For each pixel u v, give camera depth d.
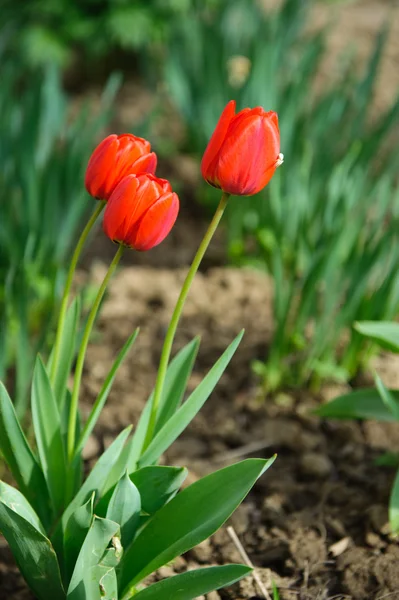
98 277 3.84
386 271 3.20
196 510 1.98
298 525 2.66
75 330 2.30
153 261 4.08
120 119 5.24
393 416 2.74
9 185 3.44
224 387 3.30
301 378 3.28
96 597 1.91
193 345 2.27
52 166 3.38
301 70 4.32
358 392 2.81
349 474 2.89
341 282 3.08
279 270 3.05
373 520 2.62
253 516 2.73
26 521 1.84
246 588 2.43
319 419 3.13
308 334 3.51
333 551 2.56
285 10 4.68
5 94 3.82
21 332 2.80
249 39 4.74
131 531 2.03
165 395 2.25
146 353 3.43
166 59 5.08
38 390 2.12
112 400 3.18
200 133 4.33
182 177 4.67
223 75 4.21
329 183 3.23
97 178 1.92
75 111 5.37
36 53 5.54
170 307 3.69
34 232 3.28
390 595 2.38
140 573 2.04
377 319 3.11
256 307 3.72
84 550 1.84
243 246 4.03
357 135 4.02
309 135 3.98
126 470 1.86
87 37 5.63
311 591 2.44
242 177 1.79
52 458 2.18
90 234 4.07
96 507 2.04
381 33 3.97
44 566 1.97
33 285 3.24
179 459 2.95
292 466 2.94
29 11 5.83
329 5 6.71
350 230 3.26
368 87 4.02
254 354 3.45
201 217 4.45
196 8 5.23
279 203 3.55
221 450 3.00
